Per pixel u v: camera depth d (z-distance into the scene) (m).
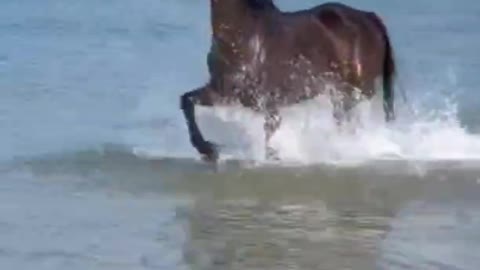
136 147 17.11
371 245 12.72
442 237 13.01
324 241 12.79
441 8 34.81
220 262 12.08
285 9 33.75
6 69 23.91
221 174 15.64
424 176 15.60
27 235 12.99
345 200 14.58
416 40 28.25
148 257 12.24
